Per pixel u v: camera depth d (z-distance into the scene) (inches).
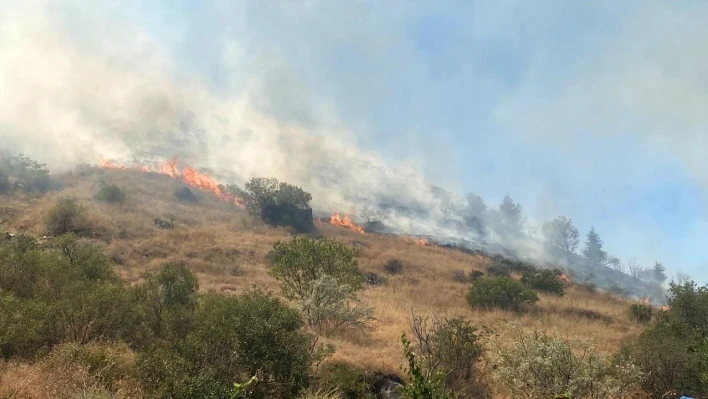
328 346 410.3
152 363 290.2
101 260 681.0
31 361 315.3
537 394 342.3
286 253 715.4
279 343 327.6
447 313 877.8
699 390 377.1
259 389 313.0
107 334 386.0
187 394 265.7
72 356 299.7
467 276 1497.3
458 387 406.9
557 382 337.1
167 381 275.6
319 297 606.5
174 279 529.3
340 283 668.7
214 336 314.7
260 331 324.2
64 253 682.2
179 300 501.4
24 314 363.3
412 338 570.6
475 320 824.3
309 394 314.2
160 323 437.7
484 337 454.0
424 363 408.2
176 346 331.3
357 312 611.2
